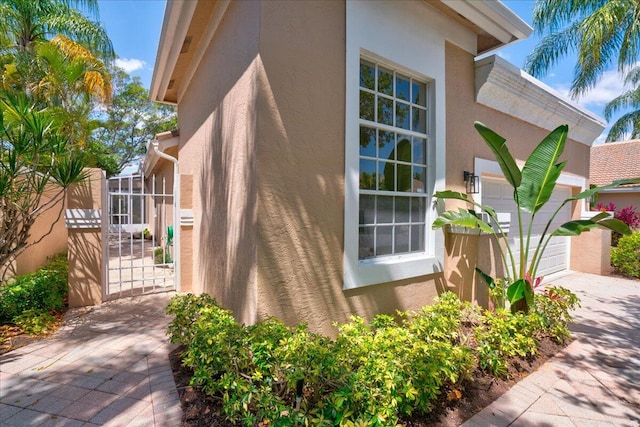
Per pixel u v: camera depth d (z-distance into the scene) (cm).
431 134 532
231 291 421
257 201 344
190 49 616
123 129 2350
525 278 501
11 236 481
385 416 233
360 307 435
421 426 279
